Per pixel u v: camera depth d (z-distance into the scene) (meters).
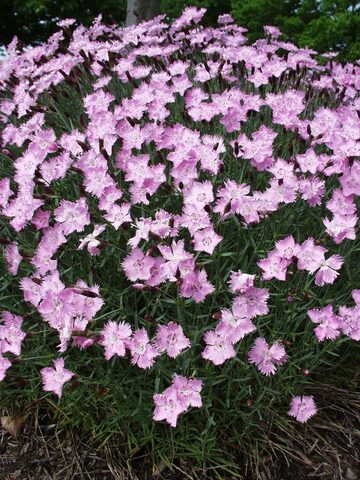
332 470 0.44
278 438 0.45
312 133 0.51
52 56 0.73
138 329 0.41
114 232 0.47
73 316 0.40
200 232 0.41
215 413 0.44
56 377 0.40
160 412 0.37
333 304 0.45
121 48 0.69
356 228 0.49
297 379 0.44
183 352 0.39
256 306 0.39
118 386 0.42
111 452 0.44
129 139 0.50
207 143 0.49
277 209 0.47
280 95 0.56
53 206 0.51
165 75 0.59
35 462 0.45
